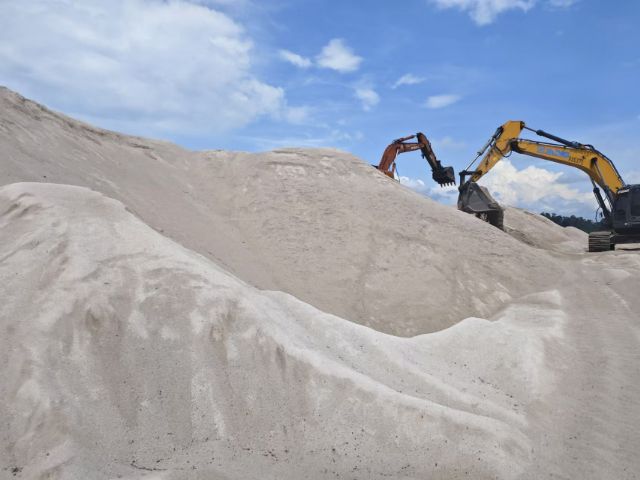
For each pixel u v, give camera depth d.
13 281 6.74
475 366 9.38
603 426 7.44
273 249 15.55
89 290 6.93
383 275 15.41
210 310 7.45
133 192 14.30
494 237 20.75
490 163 27.25
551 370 9.43
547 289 17.23
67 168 12.99
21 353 5.86
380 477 5.96
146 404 6.07
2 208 8.36
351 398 6.94
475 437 6.66
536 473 6.31
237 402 6.57
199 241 13.78
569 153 26.22
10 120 13.35
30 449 5.04
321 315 9.41
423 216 20.03
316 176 21.06
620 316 13.22
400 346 9.24
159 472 5.21
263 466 5.79
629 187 24.84
